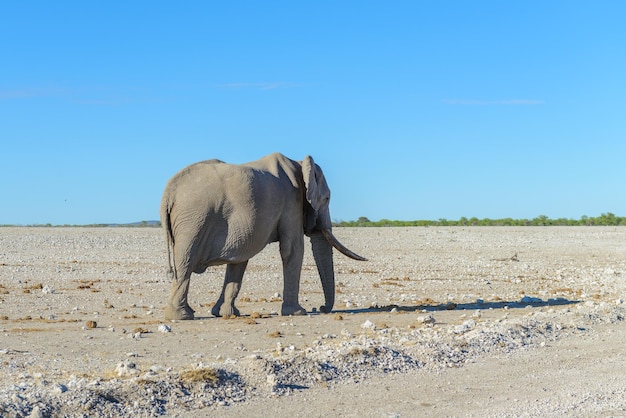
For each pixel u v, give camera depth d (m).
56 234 52.53
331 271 20.17
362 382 12.13
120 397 10.50
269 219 18.58
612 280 28.97
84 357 13.45
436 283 27.53
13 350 13.96
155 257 35.62
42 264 31.56
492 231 59.41
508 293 25.02
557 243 46.62
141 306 20.62
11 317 18.34
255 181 18.34
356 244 45.53
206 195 17.97
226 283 19.16
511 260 36.31
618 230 59.94
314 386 11.77
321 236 20.19
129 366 12.30
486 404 11.14
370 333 16.09
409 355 13.77
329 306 20.05
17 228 66.31
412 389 11.85
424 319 17.83
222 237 18.06
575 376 12.91
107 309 20.00
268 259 34.62
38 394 10.30
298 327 17.08
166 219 18.12
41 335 15.67
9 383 11.30
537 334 16.31
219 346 14.59
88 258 34.66
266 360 12.20
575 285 27.53
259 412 10.48
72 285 25.17
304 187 19.59
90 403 10.12
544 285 27.41
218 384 11.31
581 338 16.25
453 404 11.11
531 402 11.27
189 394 10.94
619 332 16.98
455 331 16.20
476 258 37.16
